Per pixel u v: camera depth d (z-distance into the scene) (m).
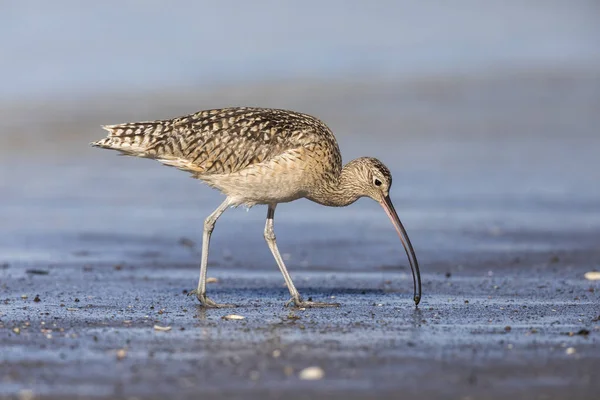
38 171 25.88
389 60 42.75
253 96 34.78
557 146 28.48
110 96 34.50
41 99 33.91
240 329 11.14
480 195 22.80
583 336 10.65
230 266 16.55
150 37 43.66
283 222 20.61
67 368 9.23
